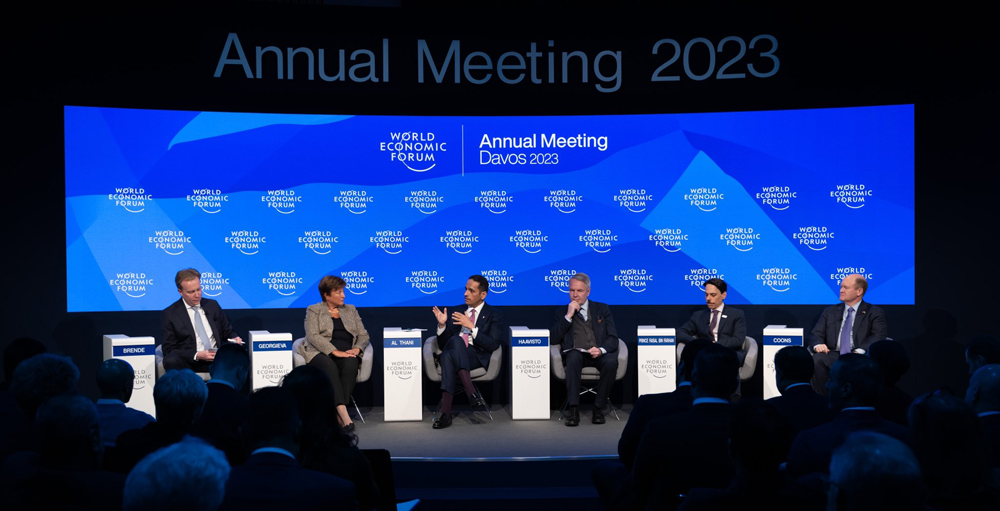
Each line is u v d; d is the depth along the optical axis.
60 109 5.94
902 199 6.15
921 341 6.13
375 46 6.41
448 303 6.52
